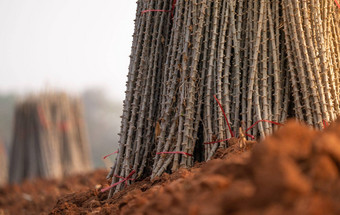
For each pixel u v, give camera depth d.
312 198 3.66
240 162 4.90
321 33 8.23
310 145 4.39
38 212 15.12
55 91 27.50
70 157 26.92
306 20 8.16
